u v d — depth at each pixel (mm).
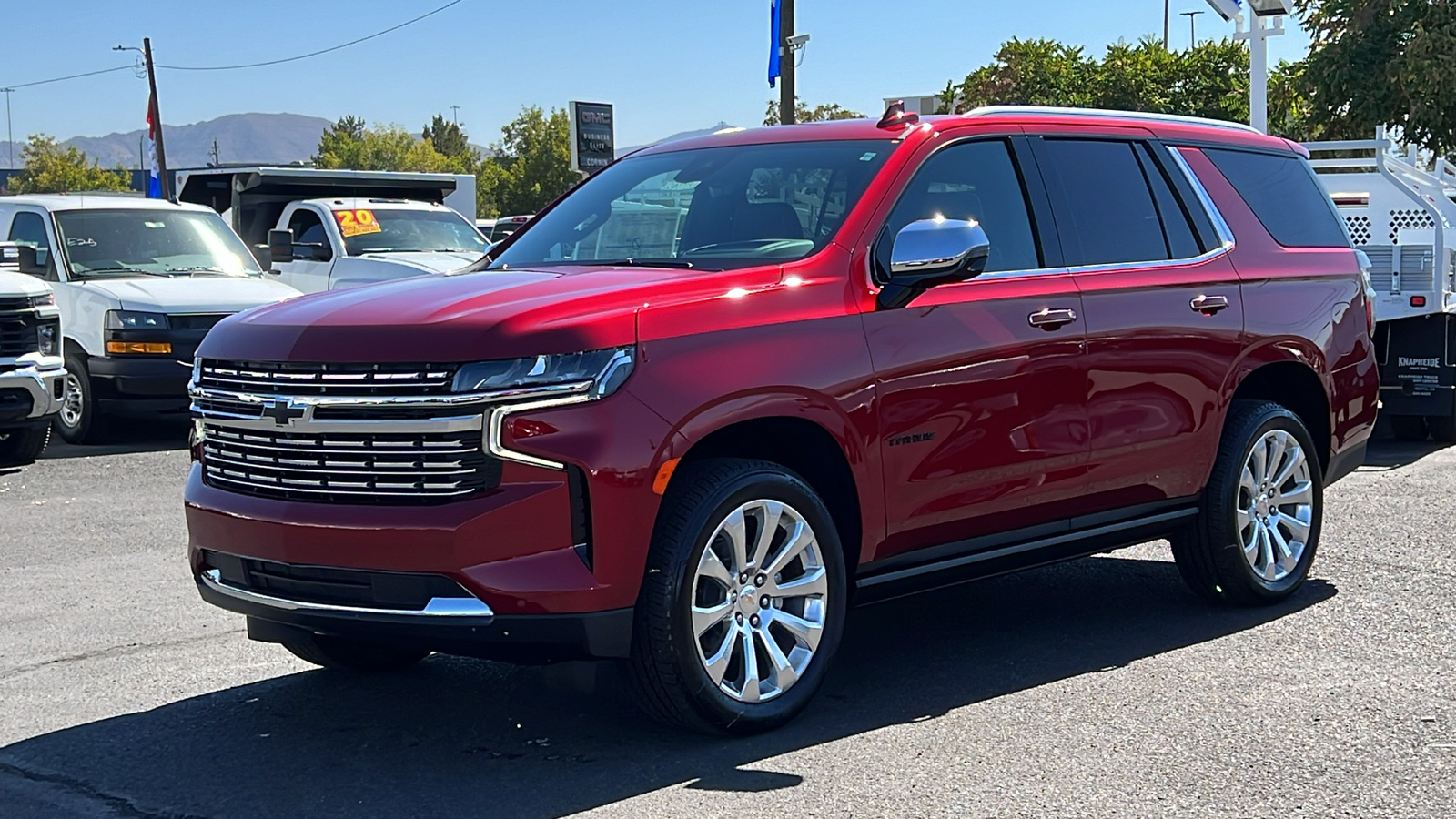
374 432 4523
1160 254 6254
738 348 4797
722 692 4762
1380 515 8836
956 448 5375
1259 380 6891
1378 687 5371
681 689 4664
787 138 5926
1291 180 7129
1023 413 5578
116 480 10969
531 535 4445
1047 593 7055
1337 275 7062
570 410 4469
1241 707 5152
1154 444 6086
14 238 14016
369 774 4621
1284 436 6652
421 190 19406
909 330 5238
